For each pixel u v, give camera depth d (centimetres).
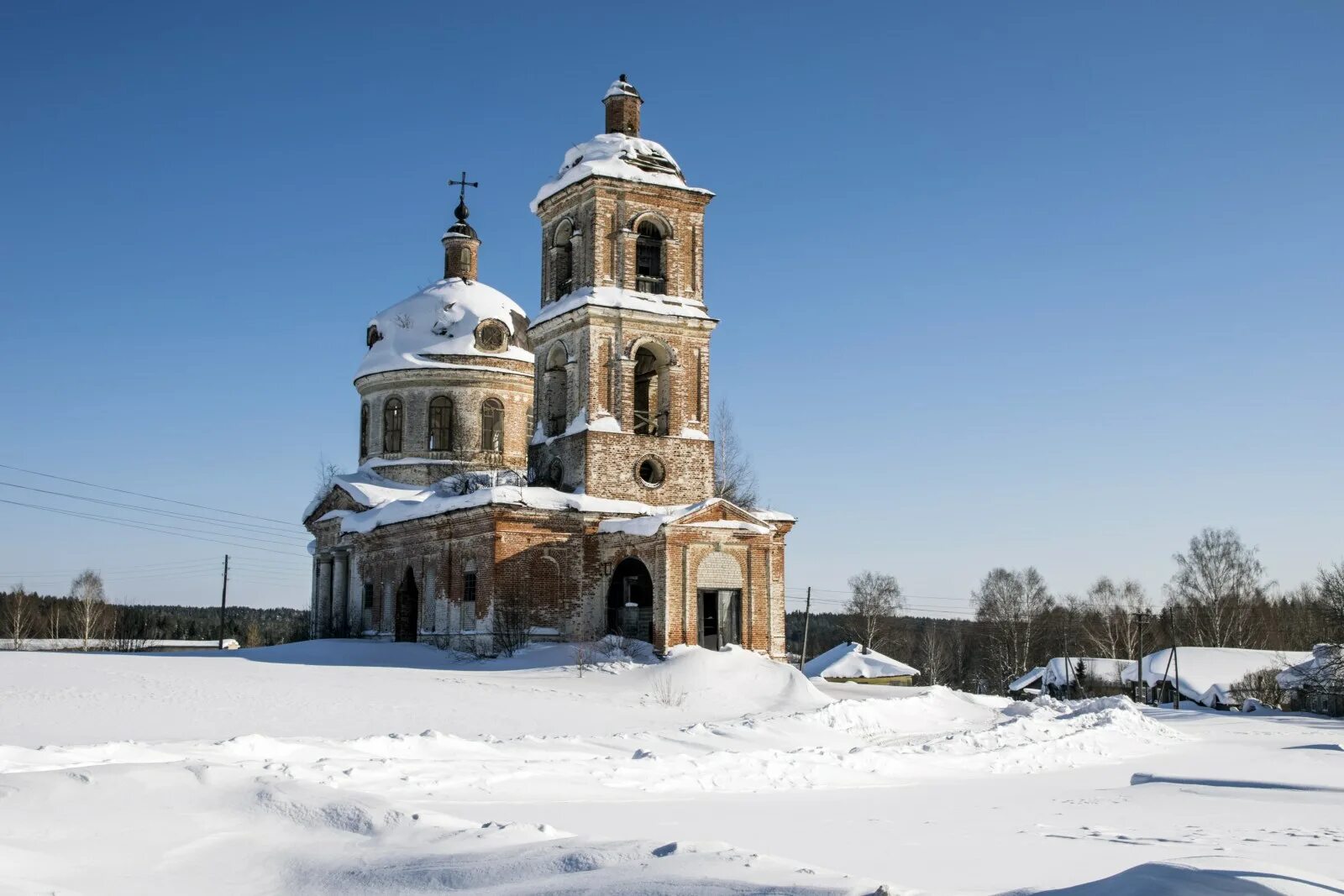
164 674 3234
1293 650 7950
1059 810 1727
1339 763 2550
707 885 828
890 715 3130
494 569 4178
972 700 3747
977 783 2106
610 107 4719
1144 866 837
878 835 1402
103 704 2670
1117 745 2852
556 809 1492
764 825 1448
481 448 5516
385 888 934
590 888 855
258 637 7894
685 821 1448
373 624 5253
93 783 1197
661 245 4606
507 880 919
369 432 5641
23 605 8769
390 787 1546
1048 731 2927
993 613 9300
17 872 937
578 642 4075
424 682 3344
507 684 3391
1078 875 1123
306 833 1112
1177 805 1797
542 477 4631
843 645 7444
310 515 5919
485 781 1655
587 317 4381
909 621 12694
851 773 2108
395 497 5309
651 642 4141
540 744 2161
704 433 4525
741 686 3469
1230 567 8350
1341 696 4797
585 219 4506
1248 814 1697
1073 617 9750
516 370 5594
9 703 2619
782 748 2447
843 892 796
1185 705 6269
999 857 1240
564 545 4306
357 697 2964
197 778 1253
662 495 4438
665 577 4038
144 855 1027
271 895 946
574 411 4450
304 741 1922
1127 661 7312
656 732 2477
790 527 4441
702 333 4566
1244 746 3017
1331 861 1228
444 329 5553
